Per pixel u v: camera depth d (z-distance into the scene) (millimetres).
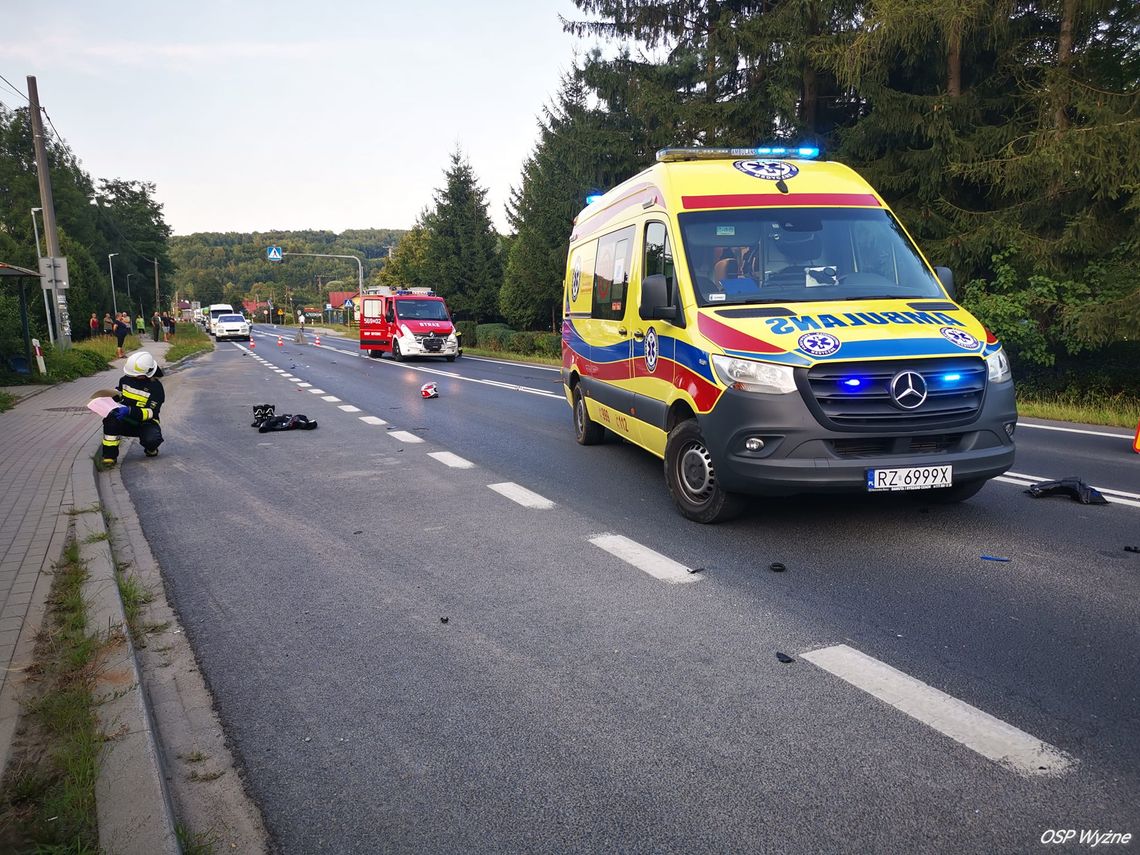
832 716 3238
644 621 4270
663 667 3725
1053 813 2590
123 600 4668
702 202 6586
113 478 8578
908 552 5293
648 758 2980
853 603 4434
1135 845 2434
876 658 3748
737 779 2826
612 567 5160
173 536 6215
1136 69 16391
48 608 4488
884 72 17875
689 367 5867
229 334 60969
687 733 3143
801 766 2893
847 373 5086
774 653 3838
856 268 6242
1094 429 10789
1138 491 6898
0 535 5965
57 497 7238
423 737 3186
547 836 2557
